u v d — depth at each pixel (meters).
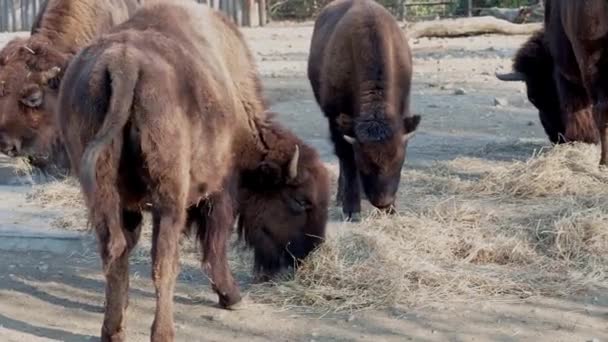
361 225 7.42
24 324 5.93
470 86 14.59
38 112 7.92
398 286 6.27
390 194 7.59
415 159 10.11
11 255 7.39
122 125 4.89
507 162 9.84
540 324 5.82
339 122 7.88
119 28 5.75
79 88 5.11
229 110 5.67
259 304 6.21
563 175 8.59
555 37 9.93
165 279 5.09
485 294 6.27
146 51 5.18
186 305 6.21
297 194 6.41
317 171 6.49
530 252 6.93
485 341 5.58
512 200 8.35
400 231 7.25
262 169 6.25
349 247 6.75
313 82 9.47
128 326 5.87
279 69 16.88
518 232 7.22
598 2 8.80
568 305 6.10
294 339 5.67
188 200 5.39
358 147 7.62
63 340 5.65
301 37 22.53
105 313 5.37
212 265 5.95
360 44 8.28
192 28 5.85
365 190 7.67
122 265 5.29
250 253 7.01
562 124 10.23
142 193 5.25
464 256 6.96
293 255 6.52
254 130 6.26
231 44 6.19
